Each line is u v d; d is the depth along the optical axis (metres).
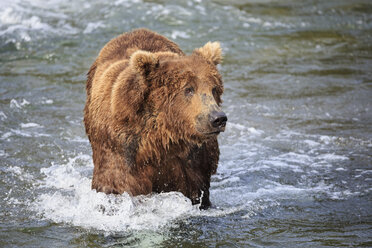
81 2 34.34
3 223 12.98
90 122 13.74
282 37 30.55
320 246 11.79
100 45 28.08
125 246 11.93
